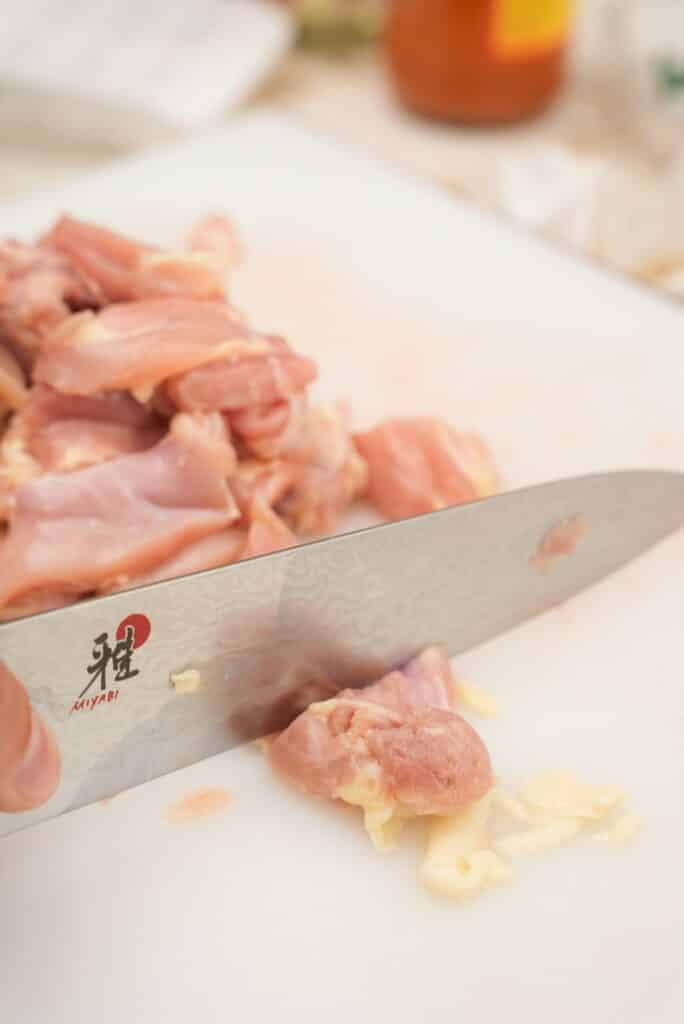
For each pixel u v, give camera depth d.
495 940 0.34
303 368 0.41
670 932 0.34
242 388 0.40
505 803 0.36
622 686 0.39
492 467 0.44
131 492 0.39
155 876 0.35
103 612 0.34
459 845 0.35
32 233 0.54
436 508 0.43
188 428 0.40
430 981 0.33
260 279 0.53
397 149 0.69
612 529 0.40
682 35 0.65
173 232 0.55
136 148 0.67
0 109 0.66
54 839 0.35
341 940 0.34
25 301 0.42
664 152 0.68
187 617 0.35
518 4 0.65
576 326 0.50
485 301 0.52
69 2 0.72
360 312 0.51
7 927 0.34
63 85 0.65
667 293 0.51
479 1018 0.33
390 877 0.35
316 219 0.55
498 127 0.71
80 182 0.57
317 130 0.59
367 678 0.38
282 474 0.41
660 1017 0.33
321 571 0.36
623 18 0.67
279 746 0.36
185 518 0.39
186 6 0.73
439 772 0.34
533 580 0.40
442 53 0.68
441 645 0.39
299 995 0.33
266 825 0.36
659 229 0.60
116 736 0.35
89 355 0.40
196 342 0.40
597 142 0.70
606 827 0.36
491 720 0.38
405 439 0.43
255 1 0.78
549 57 0.69
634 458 0.46
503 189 0.61
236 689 0.36
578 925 0.34
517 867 0.35
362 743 0.35
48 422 0.41
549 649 0.40
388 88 0.75
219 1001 0.33
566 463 0.46
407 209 0.55
